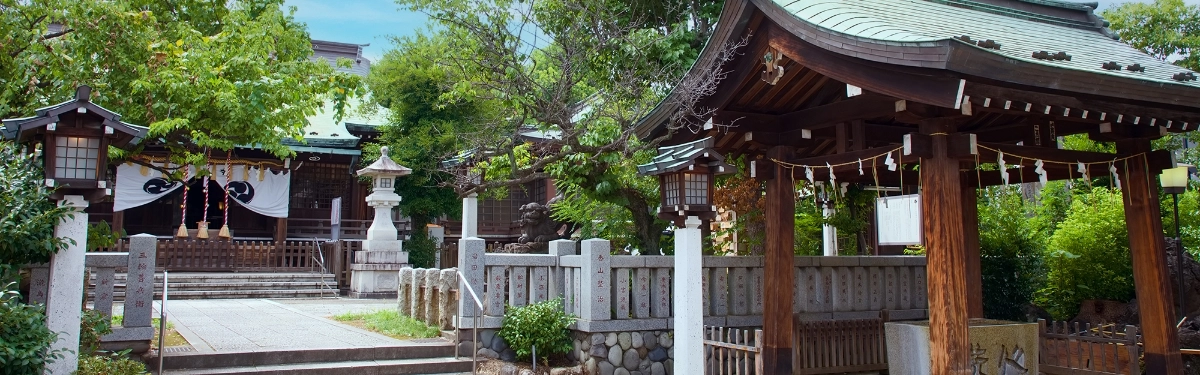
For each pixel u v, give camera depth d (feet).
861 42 20.74
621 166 36.68
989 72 19.01
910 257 34.88
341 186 84.64
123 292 53.42
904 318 34.09
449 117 78.48
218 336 31.45
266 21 34.83
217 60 30.37
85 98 19.80
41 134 20.11
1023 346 24.98
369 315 38.73
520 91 38.09
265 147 30.63
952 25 25.09
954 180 21.66
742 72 25.45
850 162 24.67
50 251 19.85
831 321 29.19
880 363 30.01
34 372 18.39
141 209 84.17
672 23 44.01
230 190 70.90
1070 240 39.11
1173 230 42.24
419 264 75.92
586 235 43.93
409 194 81.25
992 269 38.81
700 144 23.18
